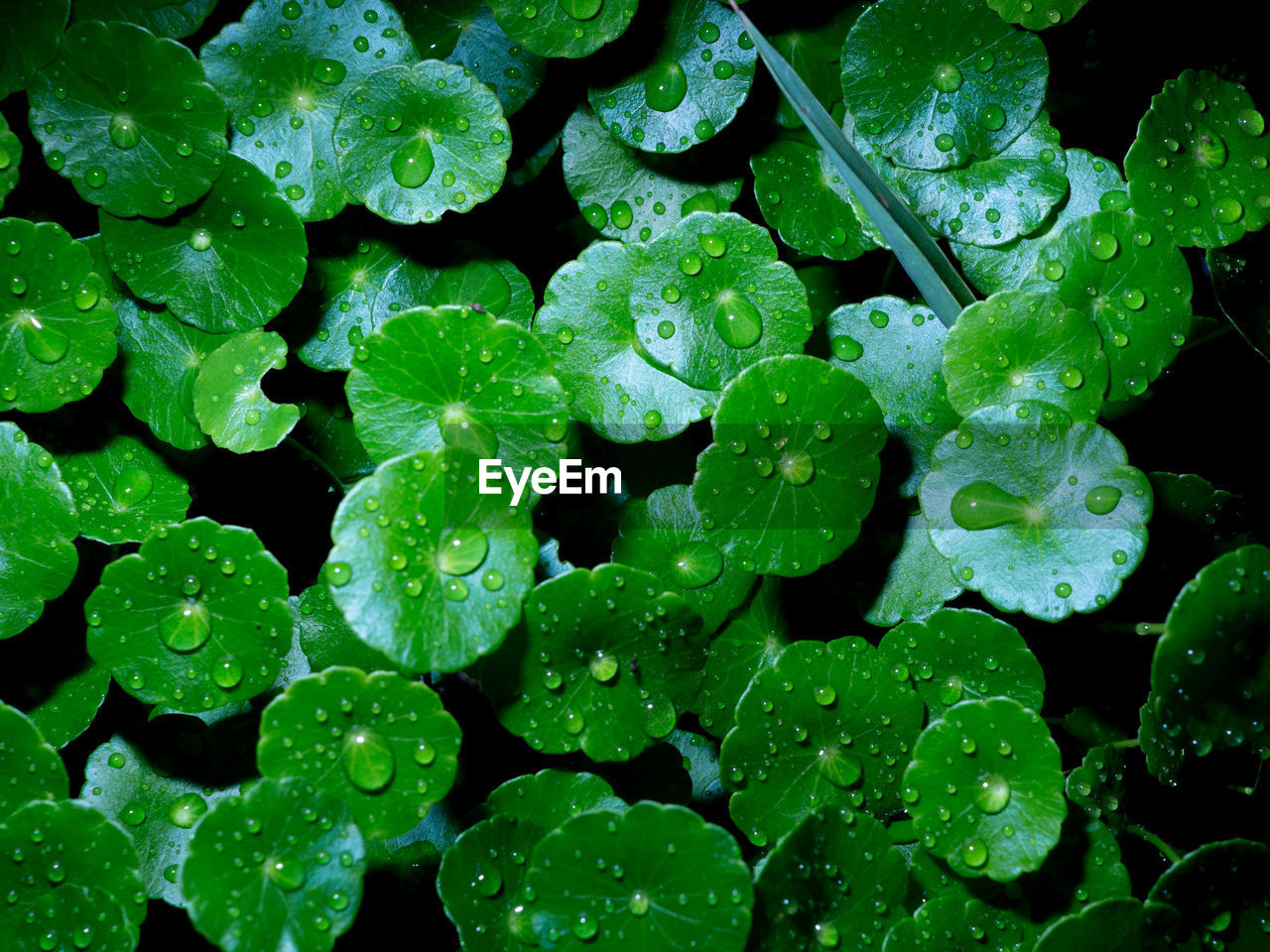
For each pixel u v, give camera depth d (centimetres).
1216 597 44
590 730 46
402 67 47
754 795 47
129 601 45
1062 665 51
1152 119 47
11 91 46
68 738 47
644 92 48
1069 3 47
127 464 48
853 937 46
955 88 48
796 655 47
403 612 43
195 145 46
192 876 43
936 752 46
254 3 47
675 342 47
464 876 45
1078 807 47
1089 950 45
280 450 50
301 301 49
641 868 45
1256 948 46
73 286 46
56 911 45
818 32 49
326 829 44
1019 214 48
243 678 46
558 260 51
